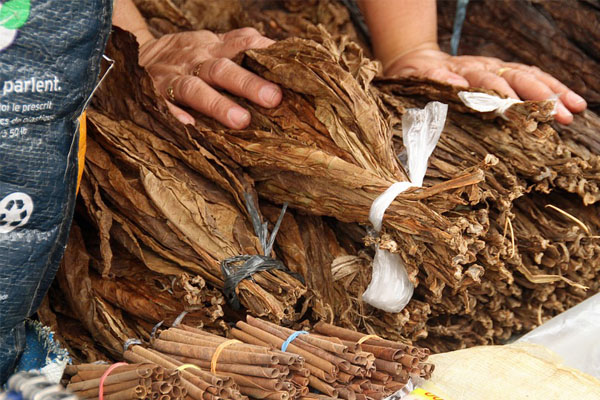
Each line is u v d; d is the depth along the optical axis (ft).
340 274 5.55
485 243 5.36
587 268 6.20
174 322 5.04
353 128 5.44
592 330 5.55
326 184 5.26
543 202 6.38
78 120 3.79
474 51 8.79
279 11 9.30
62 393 3.51
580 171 5.93
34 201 3.63
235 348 4.20
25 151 3.54
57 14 3.47
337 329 4.65
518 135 5.93
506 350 5.07
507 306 6.27
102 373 4.09
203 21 8.79
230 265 4.98
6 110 3.43
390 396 4.27
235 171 5.59
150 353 4.35
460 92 6.12
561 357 5.24
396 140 5.91
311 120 5.63
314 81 5.54
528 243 5.95
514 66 7.52
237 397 3.80
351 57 6.25
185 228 5.10
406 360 4.27
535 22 8.24
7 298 3.65
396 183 5.07
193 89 6.15
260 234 5.31
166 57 7.34
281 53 5.96
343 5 9.28
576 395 4.61
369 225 5.31
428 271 5.11
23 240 3.64
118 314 5.22
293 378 4.06
